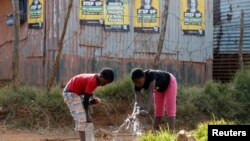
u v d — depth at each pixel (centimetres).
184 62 2291
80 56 2094
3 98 1720
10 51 2308
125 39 2170
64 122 1678
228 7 2584
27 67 2189
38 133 1561
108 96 1822
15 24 1758
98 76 1080
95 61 2122
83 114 1095
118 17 2156
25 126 1631
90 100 1143
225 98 1905
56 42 2066
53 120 1670
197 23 2312
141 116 1742
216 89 1952
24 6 2197
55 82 2042
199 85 2275
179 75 2277
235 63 2498
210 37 2348
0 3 2386
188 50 2297
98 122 1720
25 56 2202
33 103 1708
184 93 1917
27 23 2184
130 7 2175
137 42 2189
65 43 2064
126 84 1844
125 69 2169
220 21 2605
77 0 2089
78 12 2091
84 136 1102
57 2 2069
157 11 2203
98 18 2123
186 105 1842
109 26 2144
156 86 1209
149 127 1684
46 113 1683
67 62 2069
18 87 1795
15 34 1769
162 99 1268
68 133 1579
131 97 1822
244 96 1959
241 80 2000
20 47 2227
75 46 2084
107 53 2142
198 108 1867
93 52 2120
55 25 2070
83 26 2098
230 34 2552
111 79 1072
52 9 2080
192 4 2300
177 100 1870
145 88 1185
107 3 2136
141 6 2189
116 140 1408
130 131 1625
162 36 1864
